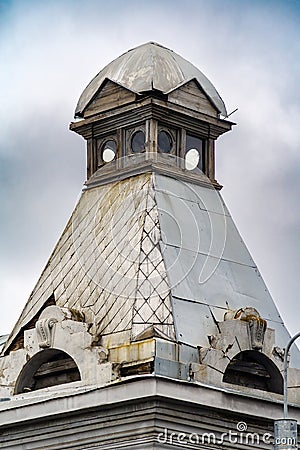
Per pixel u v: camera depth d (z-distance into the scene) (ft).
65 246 148.25
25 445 137.39
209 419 132.98
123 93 149.28
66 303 143.02
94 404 132.57
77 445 133.90
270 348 139.74
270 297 147.43
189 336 136.15
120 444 131.23
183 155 149.48
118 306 138.51
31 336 140.15
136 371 133.08
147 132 147.43
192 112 150.20
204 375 134.51
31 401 137.59
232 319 138.62
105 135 151.33
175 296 138.00
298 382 140.67
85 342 136.36
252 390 137.80
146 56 149.69
